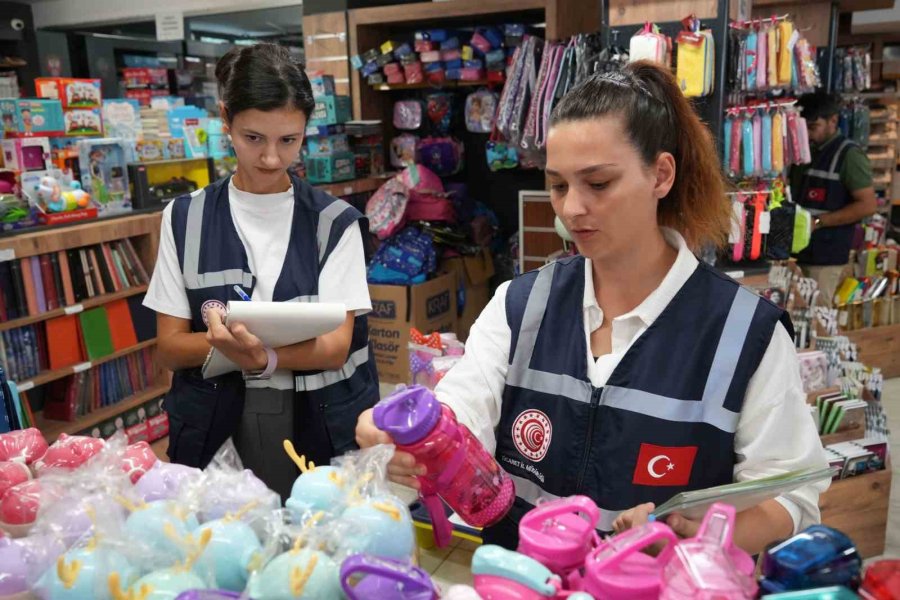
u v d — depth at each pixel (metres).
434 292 4.95
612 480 1.14
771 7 5.09
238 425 1.80
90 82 3.49
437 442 0.98
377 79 5.36
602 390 1.15
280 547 0.88
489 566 0.77
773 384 1.08
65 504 0.92
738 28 3.21
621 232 1.06
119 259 3.56
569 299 1.23
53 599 0.80
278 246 1.78
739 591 0.69
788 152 3.36
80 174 3.42
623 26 3.23
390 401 0.99
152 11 8.75
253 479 1.03
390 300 4.81
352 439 1.87
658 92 1.08
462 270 5.33
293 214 1.80
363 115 5.50
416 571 0.79
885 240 6.58
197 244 1.75
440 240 5.12
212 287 1.74
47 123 3.28
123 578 0.80
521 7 4.61
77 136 3.45
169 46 7.57
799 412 1.09
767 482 0.85
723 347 1.10
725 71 3.04
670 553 0.76
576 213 1.04
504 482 1.07
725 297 1.13
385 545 0.86
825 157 4.57
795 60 3.28
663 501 1.12
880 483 2.80
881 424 3.10
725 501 0.86
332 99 5.03
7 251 2.90
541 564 0.77
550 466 1.20
